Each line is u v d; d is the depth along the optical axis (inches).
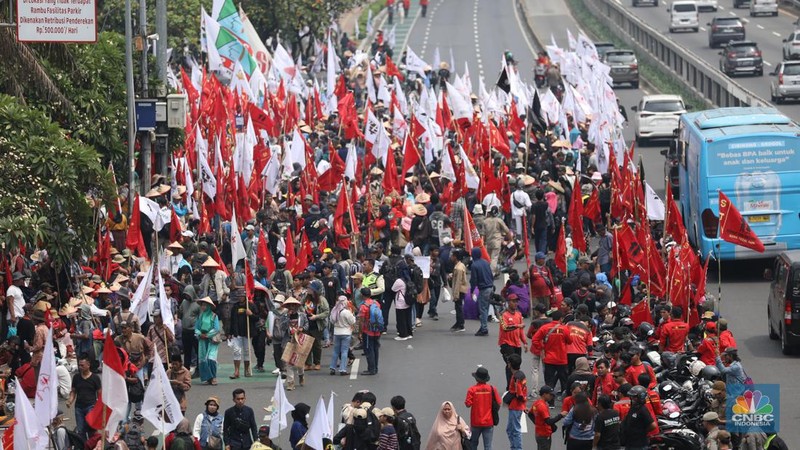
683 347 2950.3
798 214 4156.0
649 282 3260.3
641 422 2389.3
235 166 4266.7
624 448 2448.3
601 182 4699.8
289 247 3595.0
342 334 3257.9
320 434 2218.3
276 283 3543.3
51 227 3267.7
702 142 4197.8
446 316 3937.0
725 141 4170.8
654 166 6220.5
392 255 3644.2
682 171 4744.1
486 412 2541.8
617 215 4264.3
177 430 2333.9
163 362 2992.1
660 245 4065.0
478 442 2583.7
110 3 6653.5
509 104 6171.3
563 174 4830.2
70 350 3142.2
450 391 3095.5
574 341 2923.2
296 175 4785.9
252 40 6102.4
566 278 3553.2
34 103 3828.7
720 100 7372.1
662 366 2866.6
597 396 2514.8
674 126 6781.5
